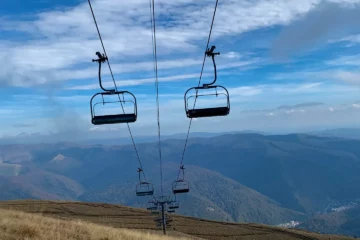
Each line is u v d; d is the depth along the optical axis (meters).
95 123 14.91
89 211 134.38
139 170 44.72
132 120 14.96
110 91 14.73
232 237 108.88
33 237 20.39
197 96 14.52
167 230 92.44
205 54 14.17
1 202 145.50
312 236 118.81
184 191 41.03
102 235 25.02
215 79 14.32
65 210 132.62
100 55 14.40
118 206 152.00
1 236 19.25
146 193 44.25
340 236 124.62
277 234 118.00
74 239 22.36
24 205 138.38
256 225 133.00
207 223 130.25
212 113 14.61
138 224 109.19
